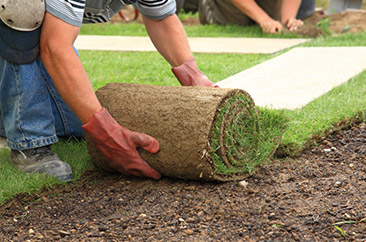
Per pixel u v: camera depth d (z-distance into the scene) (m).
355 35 8.93
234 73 6.85
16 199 3.65
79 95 3.53
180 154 3.63
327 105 5.05
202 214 3.34
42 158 4.06
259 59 7.59
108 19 4.07
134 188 3.81
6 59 3.71
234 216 3.28
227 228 3.14
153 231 3.15
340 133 4.64
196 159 3.59
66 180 3.93
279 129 4.27
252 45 8.68
